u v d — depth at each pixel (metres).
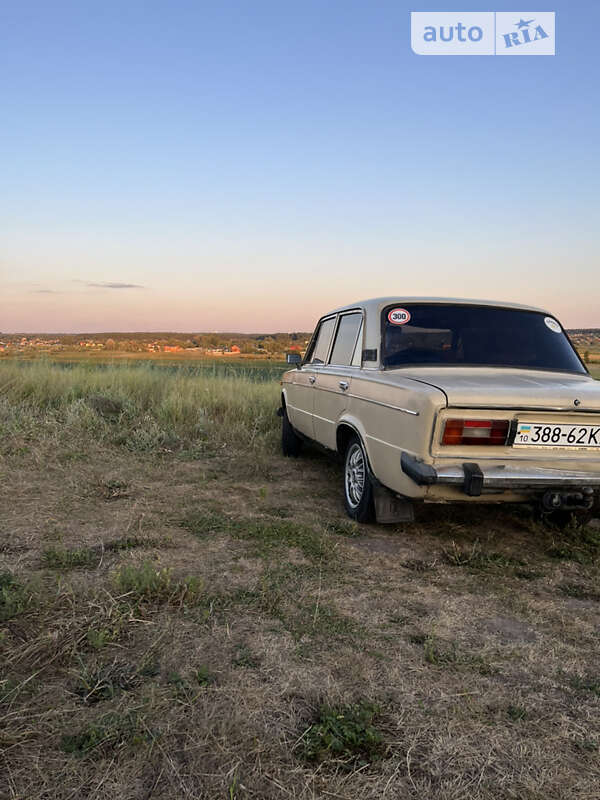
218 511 4.65
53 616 2.70
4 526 4.00
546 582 3.53
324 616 2.91
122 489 5.12
